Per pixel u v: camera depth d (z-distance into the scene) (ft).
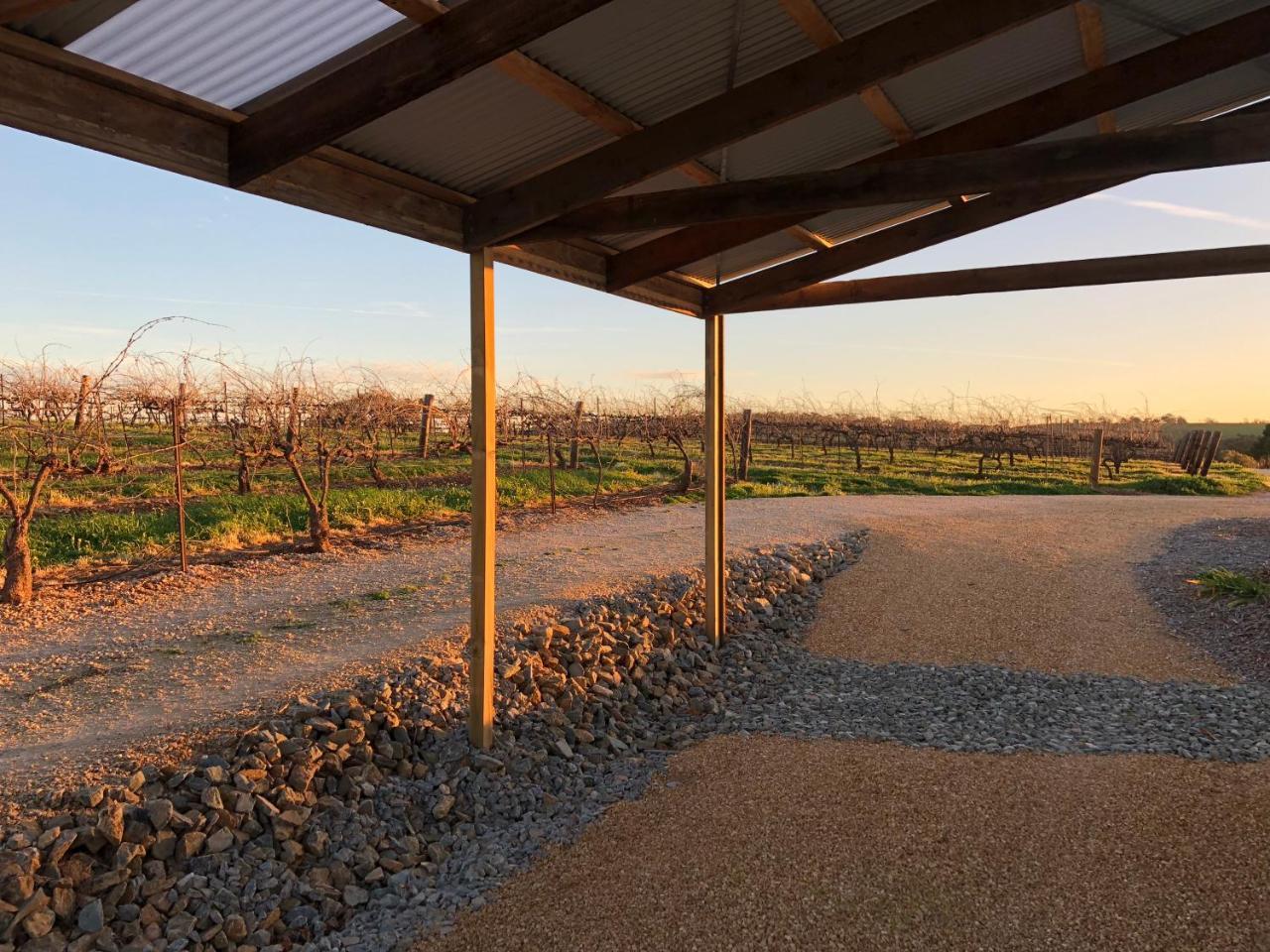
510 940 10.59
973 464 71.87
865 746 16.10
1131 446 77.10
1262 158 10.34
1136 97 13.58
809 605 27.27
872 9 11.00
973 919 10.17
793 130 14.74
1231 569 28.45
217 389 33.63
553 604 22.24
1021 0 9.66
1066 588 27.84
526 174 13.64
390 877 12.14
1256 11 12.72
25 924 9.77
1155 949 9.43
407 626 20.44
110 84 9.30
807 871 11.49
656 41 10.87
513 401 51.08
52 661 18.08
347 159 11.79
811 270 19.35
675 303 20.11
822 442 80.94
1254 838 11.47
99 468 25.79
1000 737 16.43
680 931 10.44
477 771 14.88
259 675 16.88
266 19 8.87
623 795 14.90
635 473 55.36
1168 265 16.92
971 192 11.66
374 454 43.70
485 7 8.89
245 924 10.78
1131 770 14.03
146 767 12.49
